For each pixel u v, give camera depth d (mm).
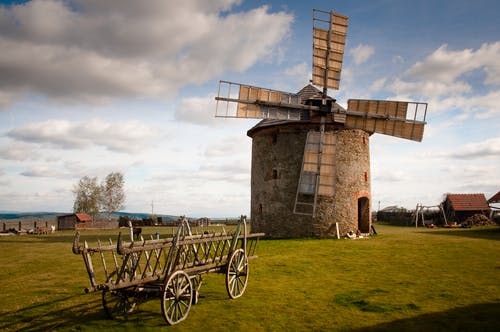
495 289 9523
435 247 16391
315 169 19766
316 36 20469
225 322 7664
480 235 21781
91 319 7949
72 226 49188
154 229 43344
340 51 21156
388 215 46625
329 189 19359
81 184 63750
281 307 8570
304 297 9320
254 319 7820
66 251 19375
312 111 20062
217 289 10258
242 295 9594
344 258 14289
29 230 37438
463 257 13891
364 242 18484
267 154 22578
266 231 22031
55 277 12281
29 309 8664
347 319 7707
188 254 8961
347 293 9594
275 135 22391
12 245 23250
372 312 8086
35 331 7328
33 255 17922
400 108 19344
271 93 19391
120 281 7285
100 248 7348
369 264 13125
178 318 7859
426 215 41281
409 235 22156
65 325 7613
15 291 10398
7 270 13812
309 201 20875
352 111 20047
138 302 7812
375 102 19844
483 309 7992
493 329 6910
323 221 20734
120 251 6996
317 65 20469
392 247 16641
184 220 8219
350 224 21062
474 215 35688
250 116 18688
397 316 7785
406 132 19281
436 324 7258
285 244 18172
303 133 21391
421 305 8430
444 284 10148
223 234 9531
